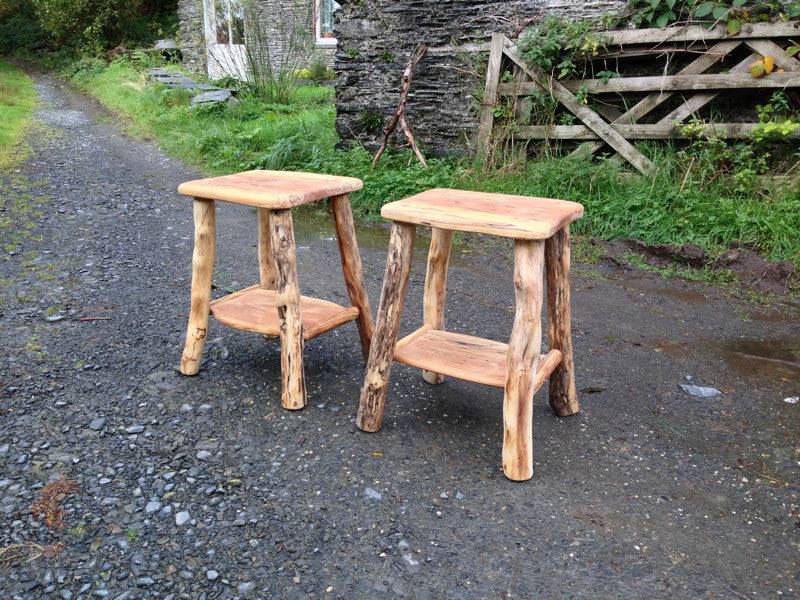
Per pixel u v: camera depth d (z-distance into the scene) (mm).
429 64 6977
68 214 5828
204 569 1985
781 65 5328
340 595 1907
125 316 3789
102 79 14633
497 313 4113
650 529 2209
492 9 6562
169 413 2801
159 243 5191
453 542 2115
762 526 2248
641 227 5297
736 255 4855
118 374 3117
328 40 14773
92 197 6410
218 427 2711
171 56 16938
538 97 6266
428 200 2660
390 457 2545
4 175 6973
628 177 5875
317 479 2400
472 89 6754
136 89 12539
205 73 15477
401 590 1929
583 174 5832
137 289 4219
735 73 5500
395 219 2521
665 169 5680
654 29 5723
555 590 1944
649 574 2014
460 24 6742
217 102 10367
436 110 7055
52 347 3367
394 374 3240
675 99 6055
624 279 4793
